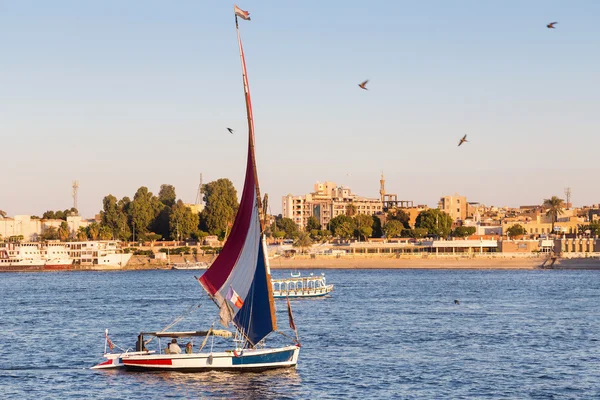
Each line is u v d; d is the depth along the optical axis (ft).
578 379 317.01
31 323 543.39
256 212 313.12
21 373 334.65
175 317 576.61
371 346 406.62
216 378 310.45
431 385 305.32
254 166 313.53
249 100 314.14
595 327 490.90
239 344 370.12
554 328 486.79
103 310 652.07
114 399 282.15
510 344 414.62
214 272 319.47
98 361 363.76
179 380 307.58
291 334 458.09
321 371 330.54
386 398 283.38
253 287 314.35
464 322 526.16
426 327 496.64
